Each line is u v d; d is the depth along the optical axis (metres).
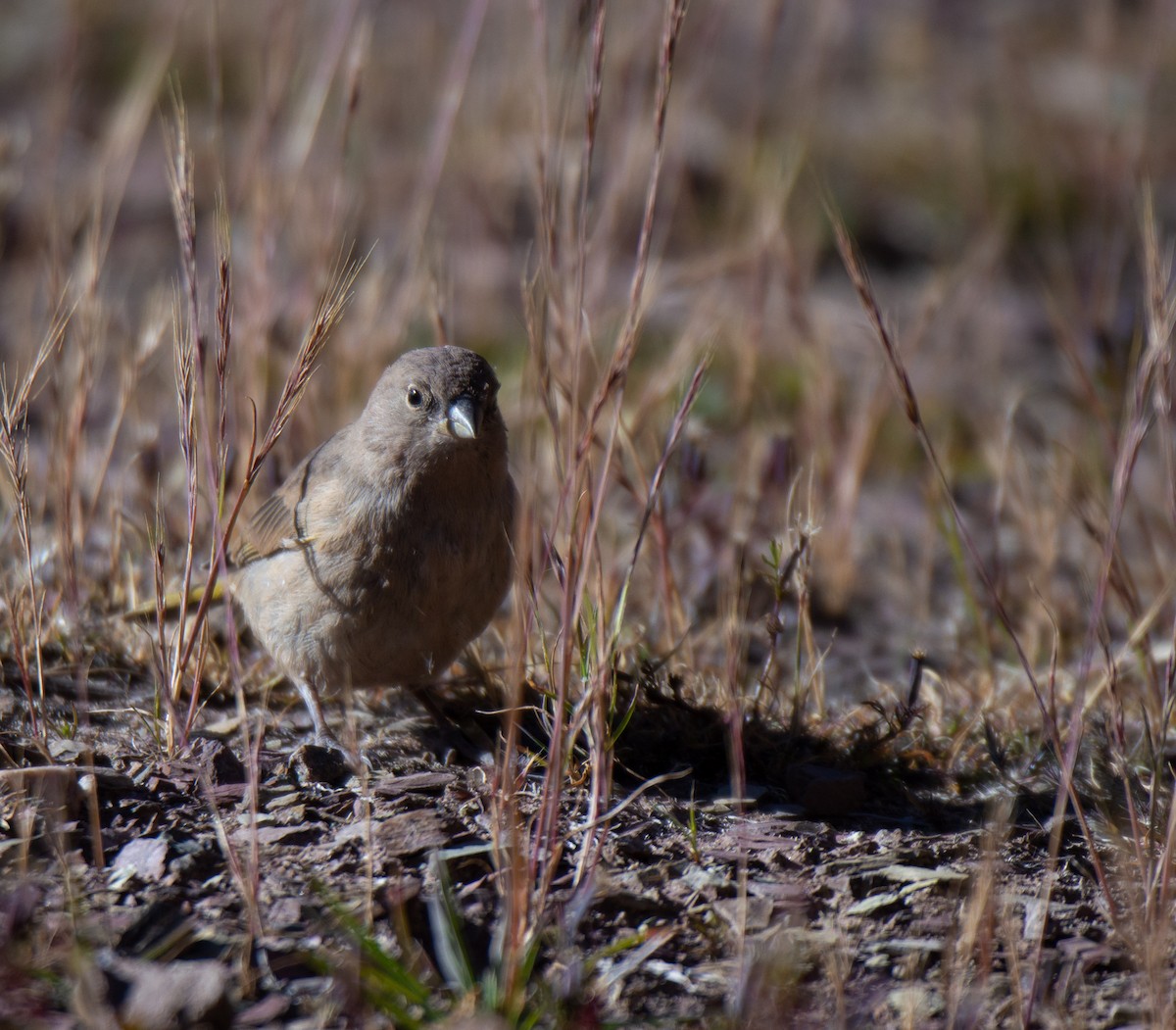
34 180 18.55
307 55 17.73
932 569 13.08
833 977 6.25
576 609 7.07
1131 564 12.59
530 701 8.86
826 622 11.80
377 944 6.24
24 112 22.08
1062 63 27.05
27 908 6.16
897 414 15.68
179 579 10.11
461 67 13.06
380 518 8.51
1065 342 13.05
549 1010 5.88
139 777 7.75
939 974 6.50
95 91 23.12
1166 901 6.66
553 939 6.44
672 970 6.39
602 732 7.12
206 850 6.97
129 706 8.86
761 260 13.50
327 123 18.25
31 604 8.77
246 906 6.52
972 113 24.44
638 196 17.34
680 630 9.96
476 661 9.70
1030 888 7.29
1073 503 11.27
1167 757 8.74
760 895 7.01
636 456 10.16
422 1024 5.70
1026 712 9.57
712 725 8.64
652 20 15.12
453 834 7.22
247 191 13.56
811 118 19.27
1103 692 9.75
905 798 8.40
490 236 17.73
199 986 5.75
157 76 13.02
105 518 11.47
